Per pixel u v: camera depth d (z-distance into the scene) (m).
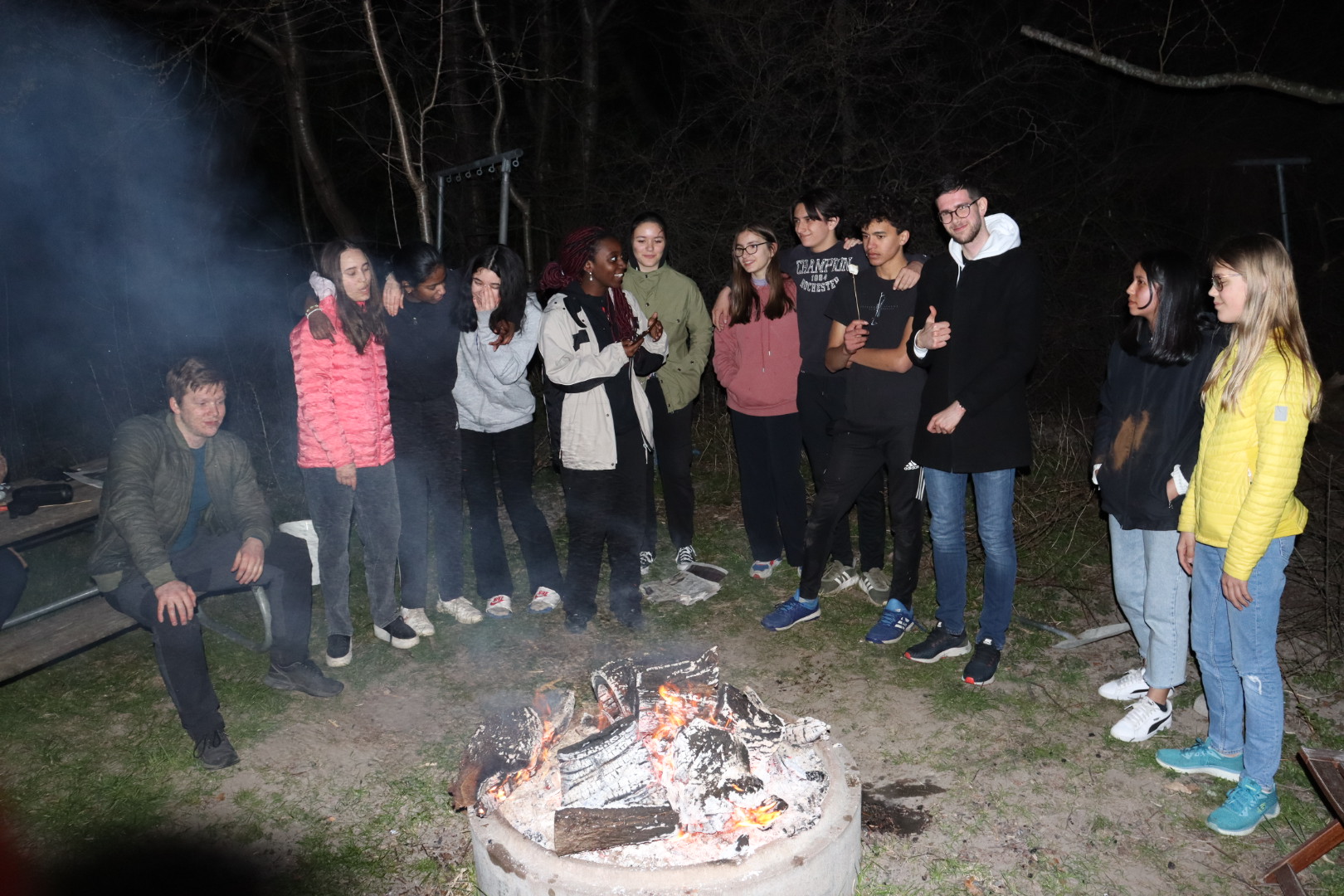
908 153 8.61
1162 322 3.28
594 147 10.46
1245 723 3.15
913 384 4.22
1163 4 10.09
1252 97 10.54
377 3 9.38
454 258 10.48
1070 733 3.77
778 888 2.57
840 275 4.61
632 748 2.78
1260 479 2.81
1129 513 3.52
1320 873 2.98
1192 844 3.14
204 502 3.93
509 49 11.12
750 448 5.05
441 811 3.41
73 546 5.88
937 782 3.51
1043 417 8.00
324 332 3.98
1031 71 9.74
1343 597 4.64
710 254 8.40
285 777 3.63
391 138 8.08
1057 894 2.95
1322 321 9.82
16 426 7.74
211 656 4.55
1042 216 9.38
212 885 3.09
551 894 2.59
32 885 3.10
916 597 5.01
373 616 4.71
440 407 4.55
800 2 8.73
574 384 4.33
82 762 3.75
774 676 4.29
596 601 4.93
